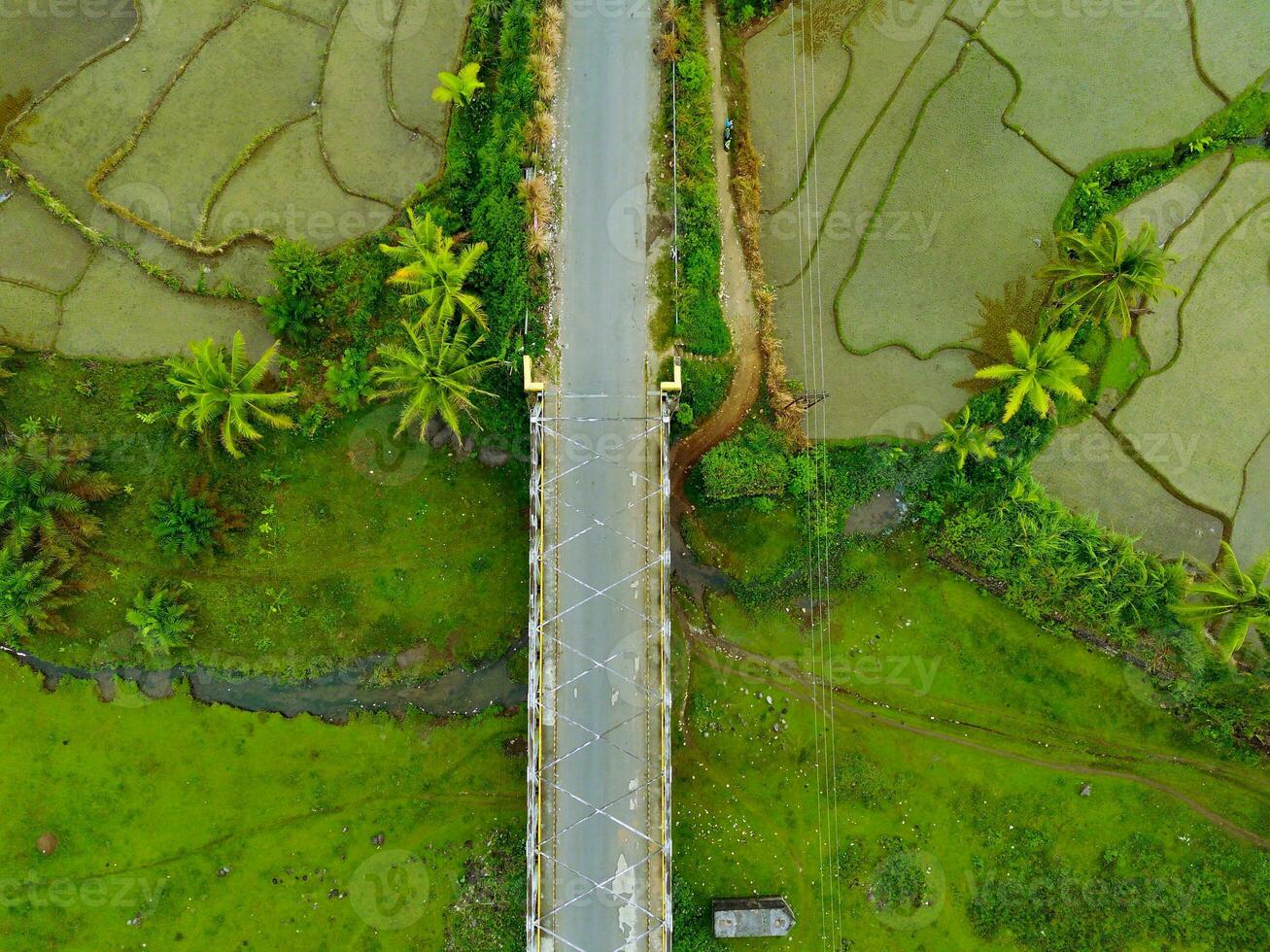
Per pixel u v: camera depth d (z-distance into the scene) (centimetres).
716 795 2341
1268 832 2356
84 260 2408
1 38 2416
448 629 2375
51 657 2342
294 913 2295
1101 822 2367
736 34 2427
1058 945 2319
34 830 2298
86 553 2353
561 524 2238
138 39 2427
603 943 2170
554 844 2183
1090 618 2352
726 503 2394
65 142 2411
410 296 2117
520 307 2277
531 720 2158
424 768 2339
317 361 2392
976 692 2395
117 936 2278
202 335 2405
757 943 2303
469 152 2392
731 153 2406
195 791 2320
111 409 2383
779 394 2350
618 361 2302
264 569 2370
